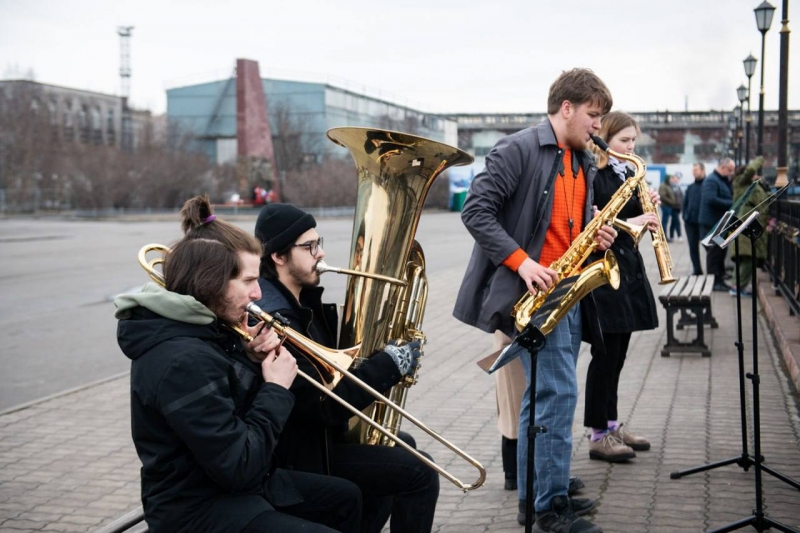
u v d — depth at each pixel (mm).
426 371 7809
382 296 3393
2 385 7664
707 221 11828
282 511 2898
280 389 2746
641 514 4016
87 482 5125
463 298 3941
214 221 2814
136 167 55719
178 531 2580
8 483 5109
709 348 8086
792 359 6746
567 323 3750
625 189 4008
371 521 3443
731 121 45562
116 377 7840
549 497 3783
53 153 59812
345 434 3438
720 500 4156
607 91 3777
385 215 3418
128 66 82750
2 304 12469
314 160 61312
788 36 13875
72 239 27938
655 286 12727
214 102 61812
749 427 5426
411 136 3268
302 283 3326
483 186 3777
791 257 9070
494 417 6164
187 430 2486
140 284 14781
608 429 4867
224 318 2760
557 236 3861
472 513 4242
